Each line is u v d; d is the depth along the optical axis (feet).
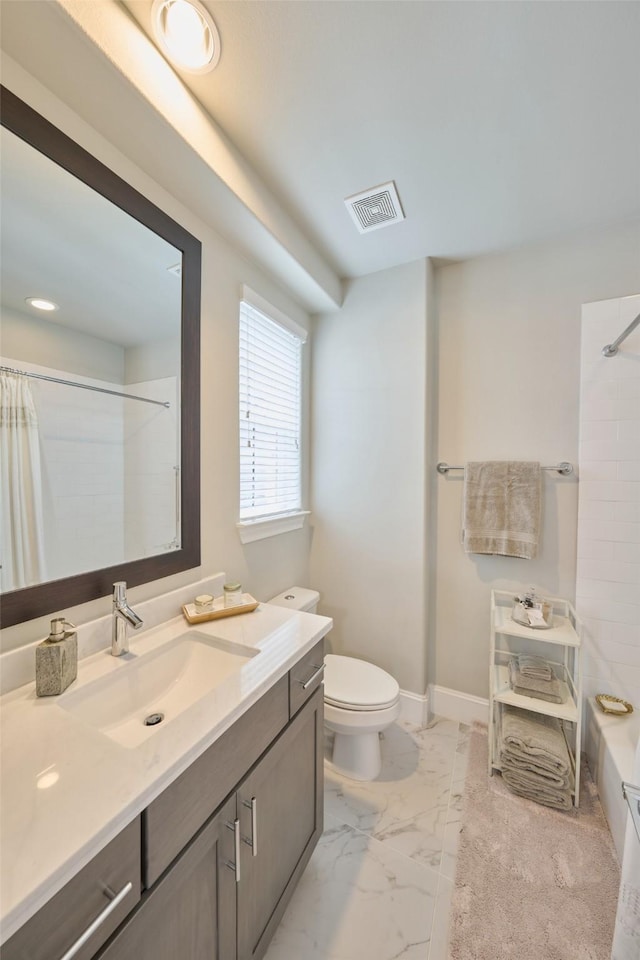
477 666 6.35
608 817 4.43
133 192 3.58
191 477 4.35
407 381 6.45
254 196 4.39
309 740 3.74
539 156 4.20
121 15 2.75
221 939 2.49
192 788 2.23
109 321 3.53
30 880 1.39
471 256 6.22
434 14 2.89
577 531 5.64
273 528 6.01
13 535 2.84
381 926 3.45
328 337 7.19
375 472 6.77
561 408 5.77
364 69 3.27
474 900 3.65
